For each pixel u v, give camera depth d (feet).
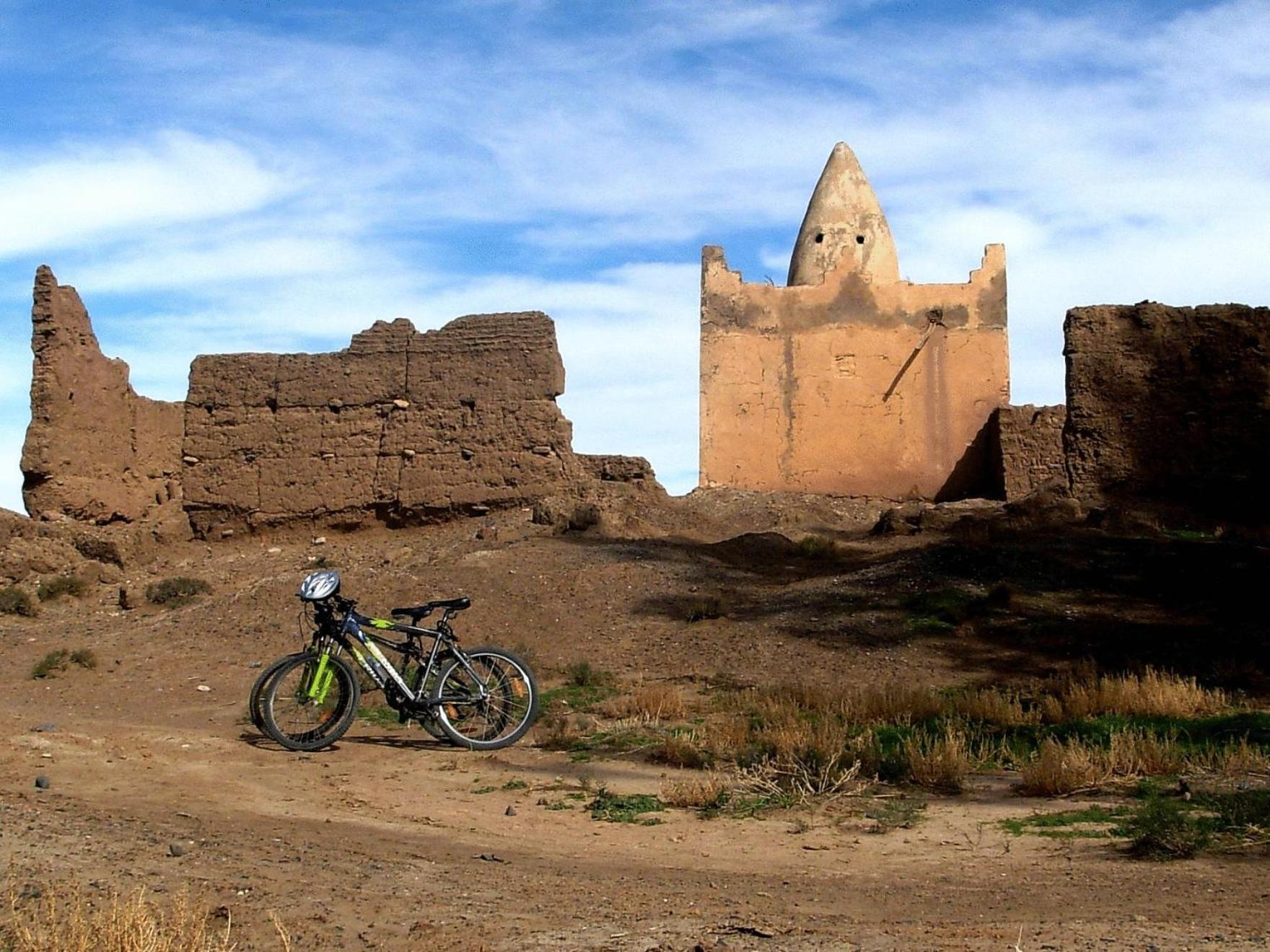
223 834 28.25
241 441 93.86
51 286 87.51
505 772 37.37
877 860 27.20
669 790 33.63
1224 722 39.14
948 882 25.02
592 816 31.65
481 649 41.91
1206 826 27.43
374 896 23.34
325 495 92.22
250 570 84.84
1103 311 73.51
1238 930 20.63
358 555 85.61
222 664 57.26
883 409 113.70
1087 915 21.98
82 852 25.77
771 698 45.96
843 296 114.73
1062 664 50.60
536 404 90.48
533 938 20.62
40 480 86.48
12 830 27.48
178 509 94.07
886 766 35.12
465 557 73.26
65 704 50.75
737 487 112.98
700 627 58.90
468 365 91.56
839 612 58.39
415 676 43.37
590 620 61.31
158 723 45.96
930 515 78.79
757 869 26.48
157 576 85.61
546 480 89.66
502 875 25.43
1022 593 59.00
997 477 106.73
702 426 113.60
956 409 113.50
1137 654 50.78
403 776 36.65
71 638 66.08
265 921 21.59
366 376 92.89
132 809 30.99
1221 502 71.05
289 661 40.60
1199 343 72.43
